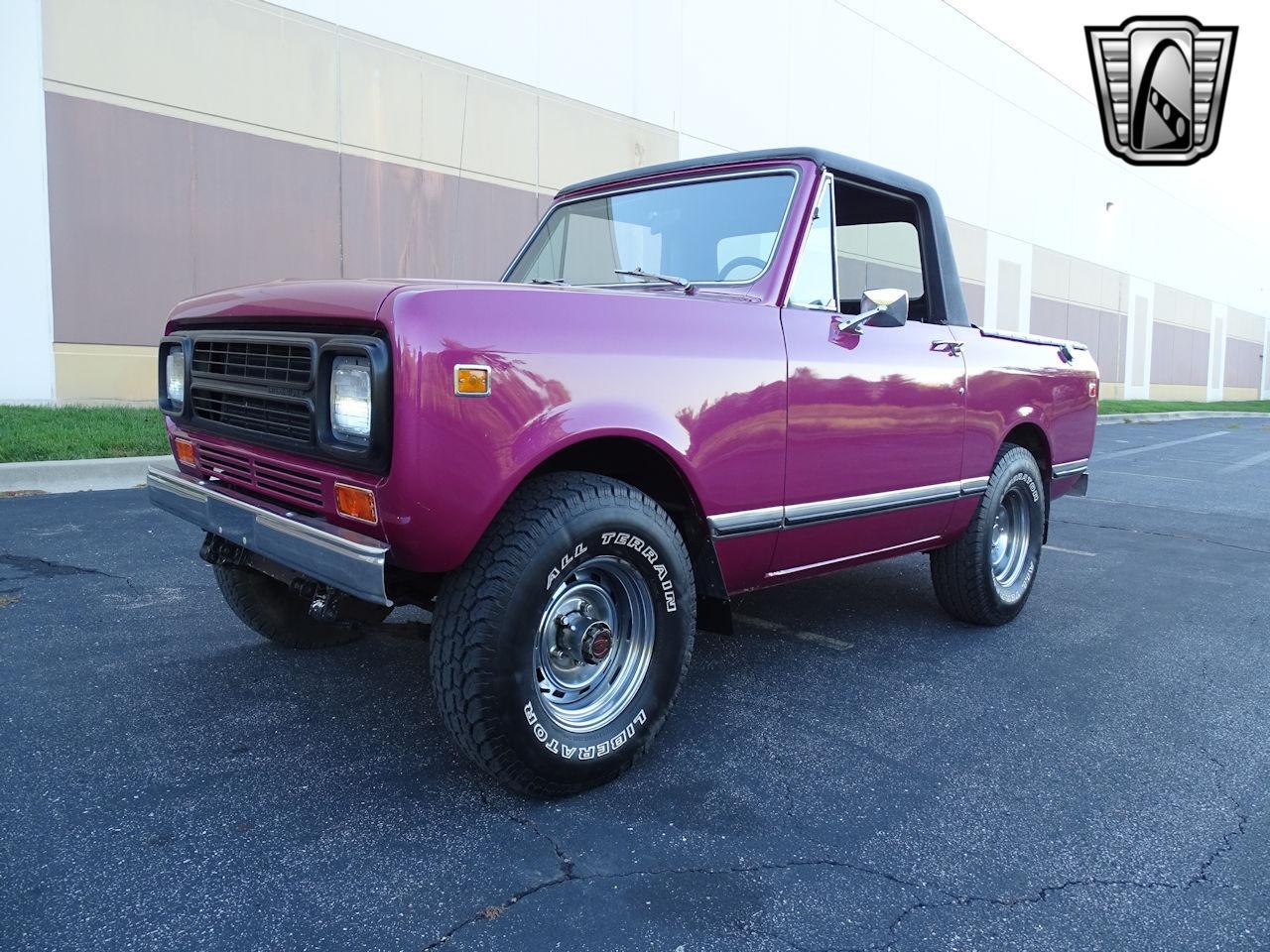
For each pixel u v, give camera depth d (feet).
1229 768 9.80
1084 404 16.55
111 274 32.68
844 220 13.97
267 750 9.53
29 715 10.22
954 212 75.87
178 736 9.80
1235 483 35.01
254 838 7.85
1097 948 6.70
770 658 13.07
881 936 6.76
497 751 8.13
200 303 10.20
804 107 59.26
